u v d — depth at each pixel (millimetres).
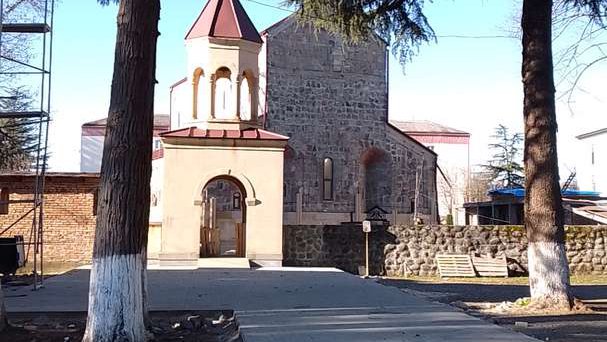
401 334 8930
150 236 22156
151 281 15750
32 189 24375
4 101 25656
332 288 14336
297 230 24250
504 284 21047
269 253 21266
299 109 32781
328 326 9500
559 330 10219
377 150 33875
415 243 24562
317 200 32562
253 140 21578
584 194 33125
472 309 13438
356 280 16234
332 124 33250
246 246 21281
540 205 12984
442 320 10070
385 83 34375
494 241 24562
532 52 13180
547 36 13164
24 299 12109
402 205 33844
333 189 32969
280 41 32688
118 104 8461
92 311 8203
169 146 21156
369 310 11047
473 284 20984
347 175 33250
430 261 24406
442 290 18562
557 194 13039
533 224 13086
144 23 8625
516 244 24562
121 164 8383
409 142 34438
